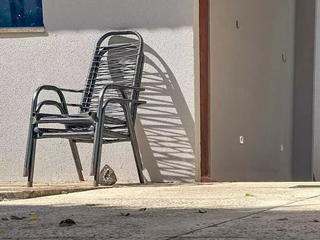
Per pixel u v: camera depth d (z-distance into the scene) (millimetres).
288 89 7355
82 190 3799
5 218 2219
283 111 7551
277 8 7570
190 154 4805
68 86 5000
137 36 4750
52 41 5023
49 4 5031
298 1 7000
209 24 5527
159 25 4863
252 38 6840
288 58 7480
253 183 4516
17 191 3322
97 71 4879
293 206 2480
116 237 1683
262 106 7117
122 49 4867
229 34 6129
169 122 4836
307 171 6938
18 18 5082
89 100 4816
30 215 2354
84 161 4957
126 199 2988
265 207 2465
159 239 1613
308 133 6996
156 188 3875
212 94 5574
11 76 5070
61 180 5012
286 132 7566
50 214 2373
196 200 2855
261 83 7082
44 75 5031
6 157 5074
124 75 4820
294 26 7141
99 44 4879
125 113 4422
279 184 4285
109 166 4633
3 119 5074
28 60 5051
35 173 5039
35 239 1701
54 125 5051
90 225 1976
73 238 1693
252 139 6742
